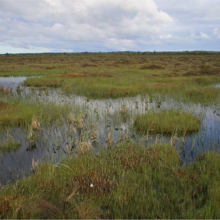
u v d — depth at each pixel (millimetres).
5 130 7316
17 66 31344
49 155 5738
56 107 9656
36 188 3900
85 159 5070
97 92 13930
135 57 58906
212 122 8445
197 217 3221
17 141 6504
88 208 3346
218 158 5012
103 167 4715
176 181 4227
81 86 15141
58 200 3635
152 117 8141
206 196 3764
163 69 28062
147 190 3986
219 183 3955
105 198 3752
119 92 13914
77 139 6805
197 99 12102
